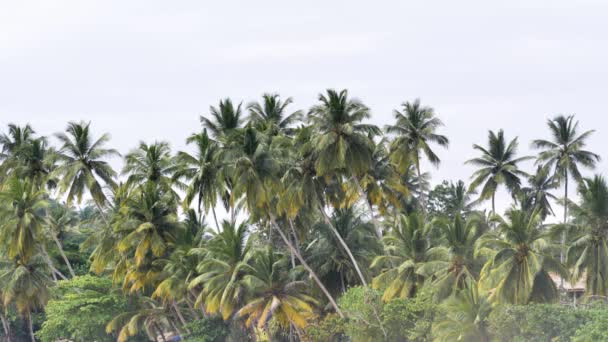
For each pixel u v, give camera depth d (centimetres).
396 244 7669
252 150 7688
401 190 8494
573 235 7206
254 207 7900
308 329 7744
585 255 7031
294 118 9106
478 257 7281
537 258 6662
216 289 7600
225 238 7769
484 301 6575
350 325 7350
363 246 8638
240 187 7600
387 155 8575
